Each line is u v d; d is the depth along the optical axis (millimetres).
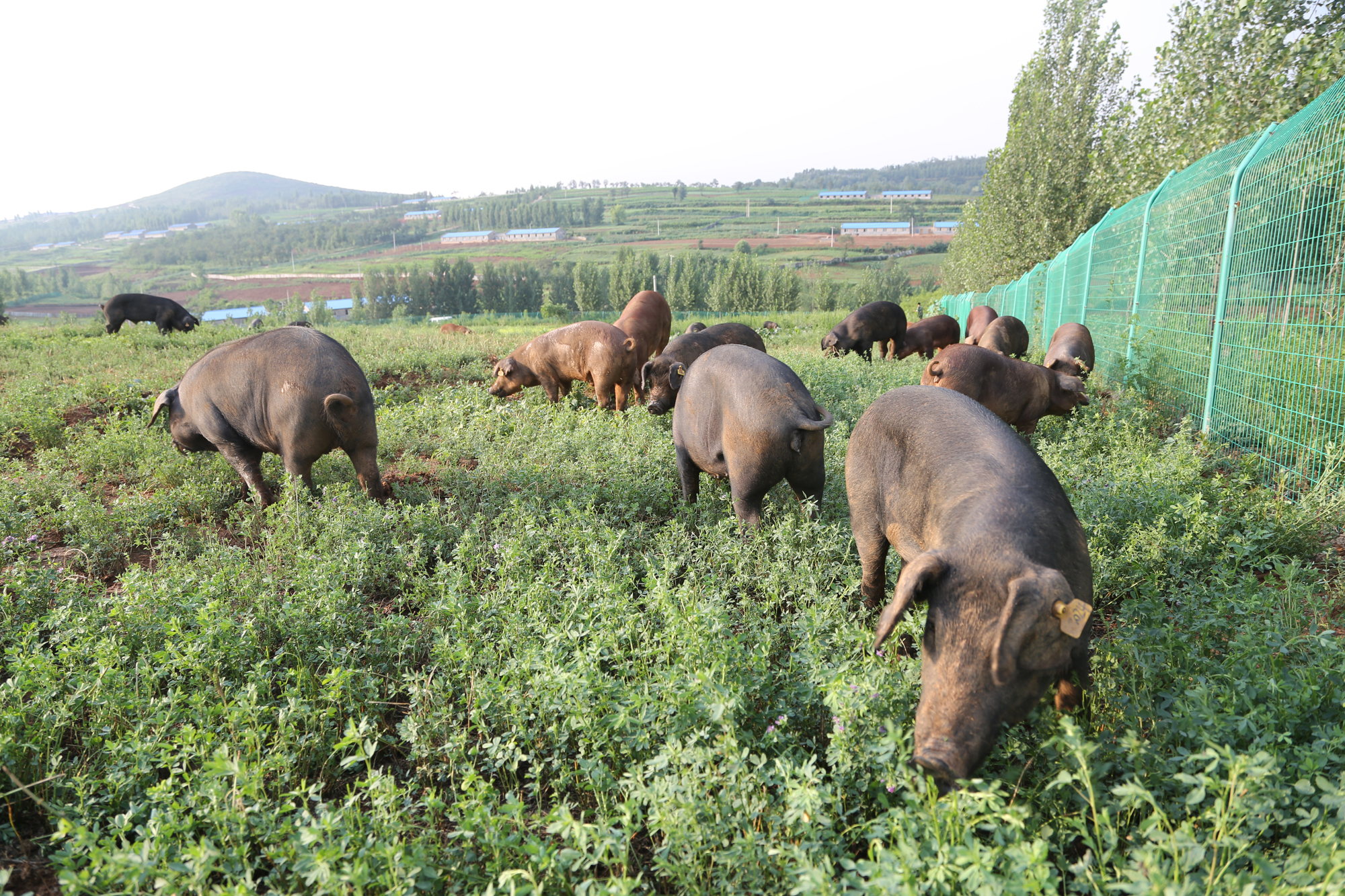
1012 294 26094
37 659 3922
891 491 4098
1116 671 3711
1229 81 14906
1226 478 7043
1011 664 2742
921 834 2639
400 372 15094
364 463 7320
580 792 3539
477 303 141750
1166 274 10648
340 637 4645
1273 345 7402
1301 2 14148
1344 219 6391
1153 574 4730
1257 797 2549
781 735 3334
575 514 6328
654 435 8961
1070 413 9117
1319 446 6609
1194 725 3057
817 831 2768
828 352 17500
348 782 3732
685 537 6078
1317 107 6785
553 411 10977
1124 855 2697
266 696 4051
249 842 3082
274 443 7254
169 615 4648
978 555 3035
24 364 15133
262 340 7219
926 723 2820
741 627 4789
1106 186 26750
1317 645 3652
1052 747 3061
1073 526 3367
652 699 3527
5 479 7543
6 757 3354
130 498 7145
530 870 2818
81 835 2727
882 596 4688
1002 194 32500
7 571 5602
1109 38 29500
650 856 3182
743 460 5824
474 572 5891
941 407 4055
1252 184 7965
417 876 2734
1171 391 10016
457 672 4180
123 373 13586
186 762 3262
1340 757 2900
